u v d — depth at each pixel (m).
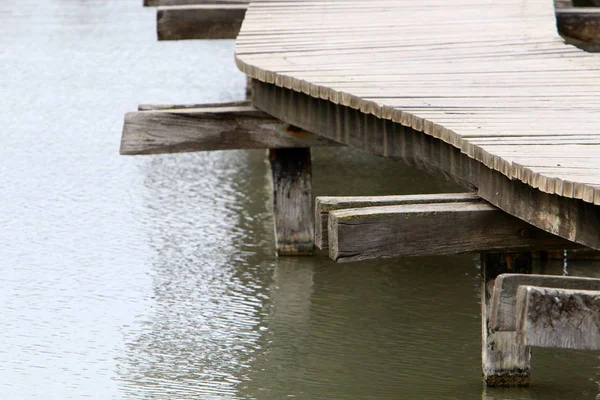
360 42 22.16
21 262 21.11
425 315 18.62
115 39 46.34
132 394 15.22
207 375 15.98
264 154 30.25
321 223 13.84
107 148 29.95
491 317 10.62
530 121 14.87
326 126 18.17
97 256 21.56
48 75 38.91
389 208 13.69
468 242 13.62
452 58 20.25
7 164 28.12
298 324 18.19
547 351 16.91
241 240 22.83
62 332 17.62
